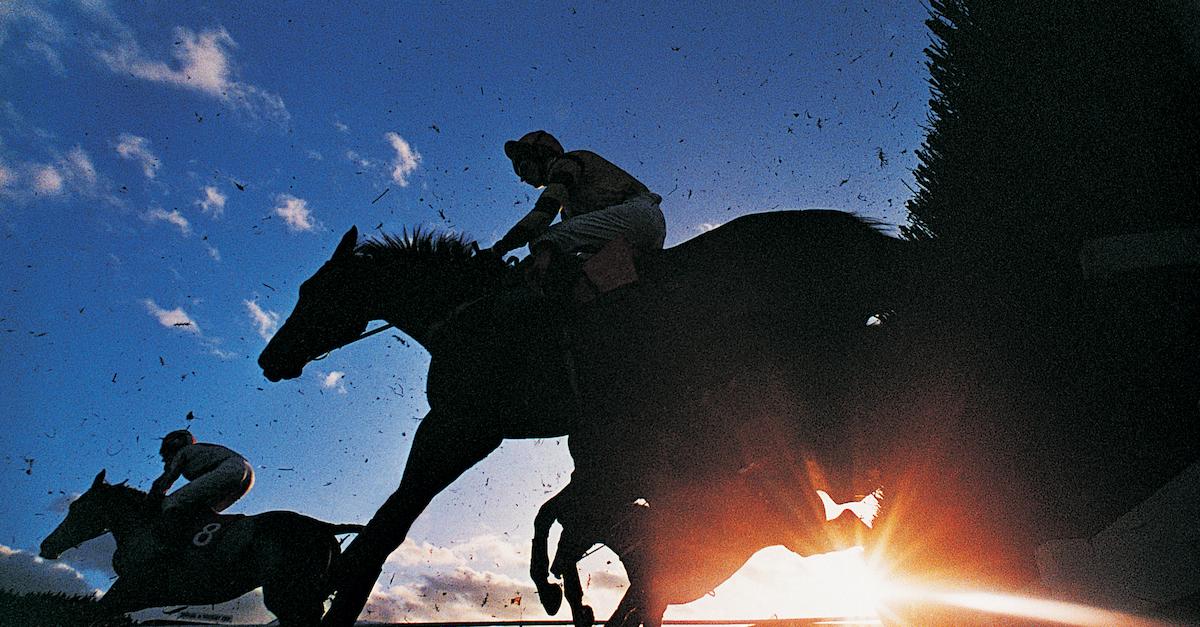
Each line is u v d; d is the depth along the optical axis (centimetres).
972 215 351
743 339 302
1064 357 296
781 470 302
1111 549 271
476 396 314
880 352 300
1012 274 314
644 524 372
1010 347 302
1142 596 255
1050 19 328
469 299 343
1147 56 285
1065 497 295
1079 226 304
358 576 291
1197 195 269
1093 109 305
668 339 307
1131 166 288
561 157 360
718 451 311
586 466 333
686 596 362
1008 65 353
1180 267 225
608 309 312
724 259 315
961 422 299
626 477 332
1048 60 329
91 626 439
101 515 475
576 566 387
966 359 302
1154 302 259
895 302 304
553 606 394
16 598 444
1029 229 319
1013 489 298
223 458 489
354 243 369
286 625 307
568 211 362
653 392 307
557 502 391
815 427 294
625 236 332
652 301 312
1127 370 280
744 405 301
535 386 316
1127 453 284
